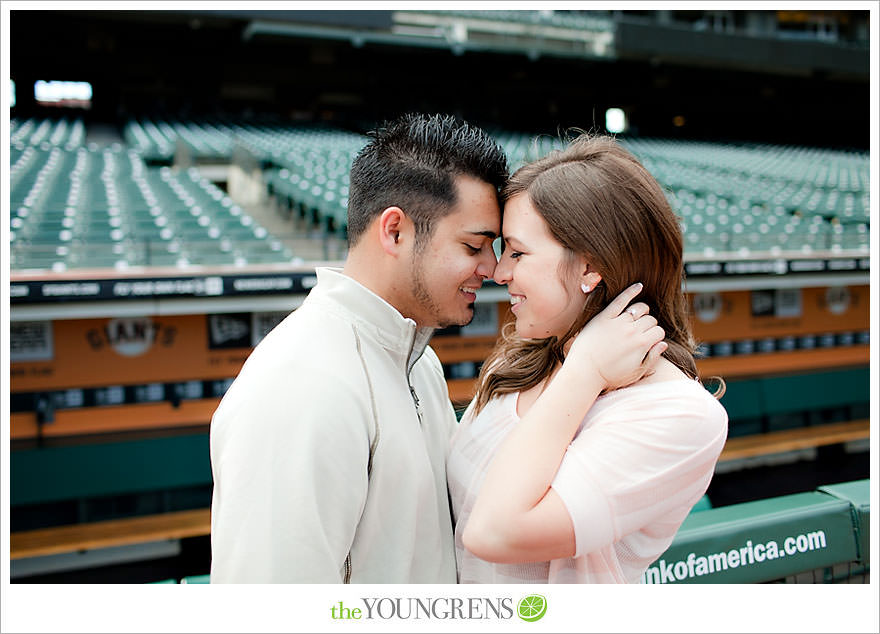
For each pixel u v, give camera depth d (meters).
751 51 13.26
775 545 1.65
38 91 13.38
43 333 4.02
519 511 0.93
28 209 6.00
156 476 3.98
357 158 1.12
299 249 6.01
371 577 1.04
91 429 4.12
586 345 0.99
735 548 1.61
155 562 3.90
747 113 17.62
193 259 4.67
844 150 16.92
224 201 7.39
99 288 3.75
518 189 1.06
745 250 6.29
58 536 3.78
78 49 12.12
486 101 15.83
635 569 1.12
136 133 12.09
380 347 1.09
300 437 0.95
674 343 1.11
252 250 5.22
